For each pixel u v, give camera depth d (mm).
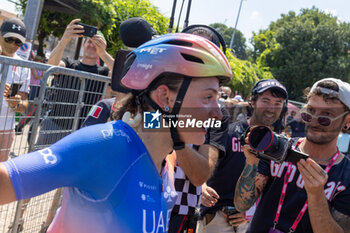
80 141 886
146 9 9227
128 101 1106
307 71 32312
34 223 2592
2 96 2131
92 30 3127
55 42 13961
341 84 1467
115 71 1777
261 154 1468
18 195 803
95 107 2189
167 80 986
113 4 8359
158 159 1068
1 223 2594
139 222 937
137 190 947
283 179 1617
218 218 2346
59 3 8703
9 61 2062
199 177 1844
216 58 999
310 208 1401
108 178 899
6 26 3182
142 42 2094
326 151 1573
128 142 962
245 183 1699
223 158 2285
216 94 1029
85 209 904
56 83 2609
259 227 1666
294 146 1698
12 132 2359
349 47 33656
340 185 1507
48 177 828
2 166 800
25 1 8969
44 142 2553
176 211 1952
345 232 1479
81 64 3770
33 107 2365
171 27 4570
